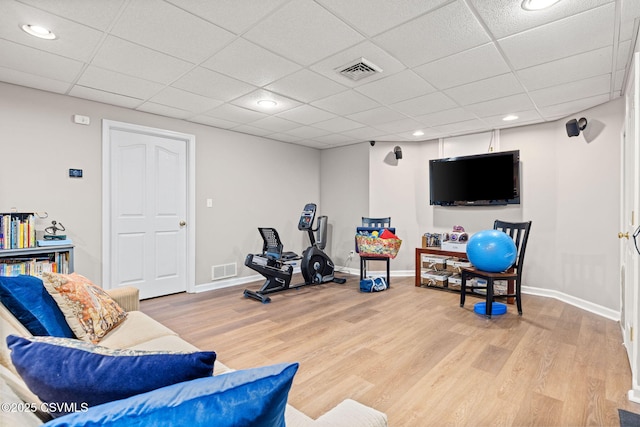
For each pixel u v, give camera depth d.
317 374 2.12
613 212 3.22
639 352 1.85
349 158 5.54
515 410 1.74
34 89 3.01
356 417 0.93
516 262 3.56
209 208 4.37
